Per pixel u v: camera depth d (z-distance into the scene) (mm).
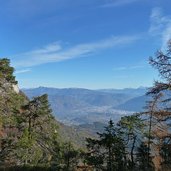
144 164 39438
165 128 26016
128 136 39688
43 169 36125
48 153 43125
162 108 24453
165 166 31797
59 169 40219
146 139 36969
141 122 38344
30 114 39781
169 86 22656
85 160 42719
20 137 39344
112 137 39312
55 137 42250
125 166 40250
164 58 22672
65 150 47562
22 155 39156
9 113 43844
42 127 40594
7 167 33094
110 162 39906
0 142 39438
